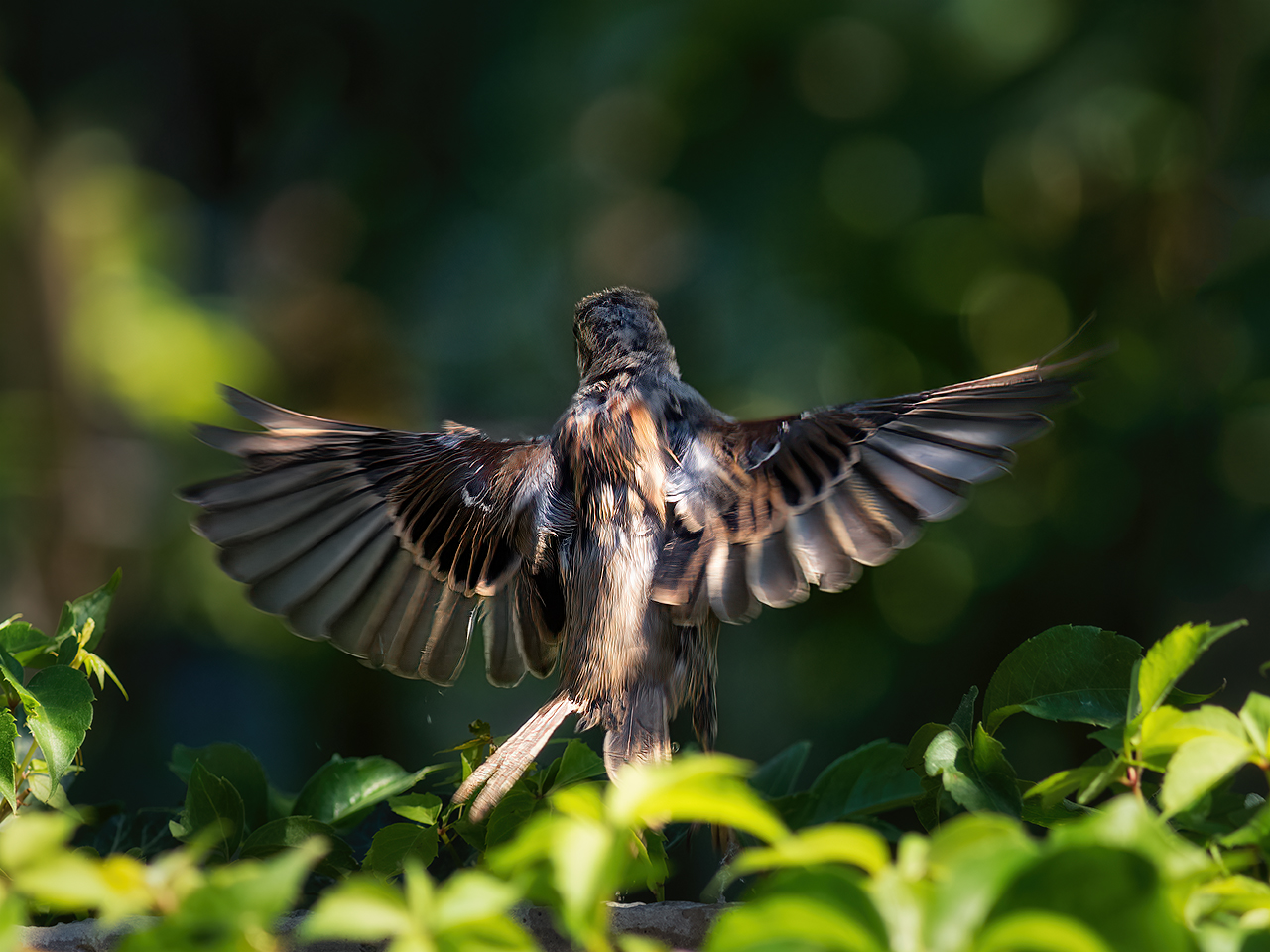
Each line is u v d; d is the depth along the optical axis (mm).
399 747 16141
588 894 1880
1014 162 15328
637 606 4352
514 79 18375
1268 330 13031
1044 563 13375
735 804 1892
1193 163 14273
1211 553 12969
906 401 4090
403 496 4512
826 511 4105
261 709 17375
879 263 15289
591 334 5066
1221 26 13945
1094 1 14547
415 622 4488
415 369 19453
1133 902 1863
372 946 2955
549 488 4645
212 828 3545
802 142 15562
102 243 21359
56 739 3215
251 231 23031
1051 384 3891
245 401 4371
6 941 2109
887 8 15508
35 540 19531
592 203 18109
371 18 18859
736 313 15711
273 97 20719
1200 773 2355
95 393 20469
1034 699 3174
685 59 16453
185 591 18750
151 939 2035
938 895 1770
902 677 13359
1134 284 14805
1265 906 2082
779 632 13852
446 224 18969
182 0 19859
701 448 4477
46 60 20438
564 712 4281
